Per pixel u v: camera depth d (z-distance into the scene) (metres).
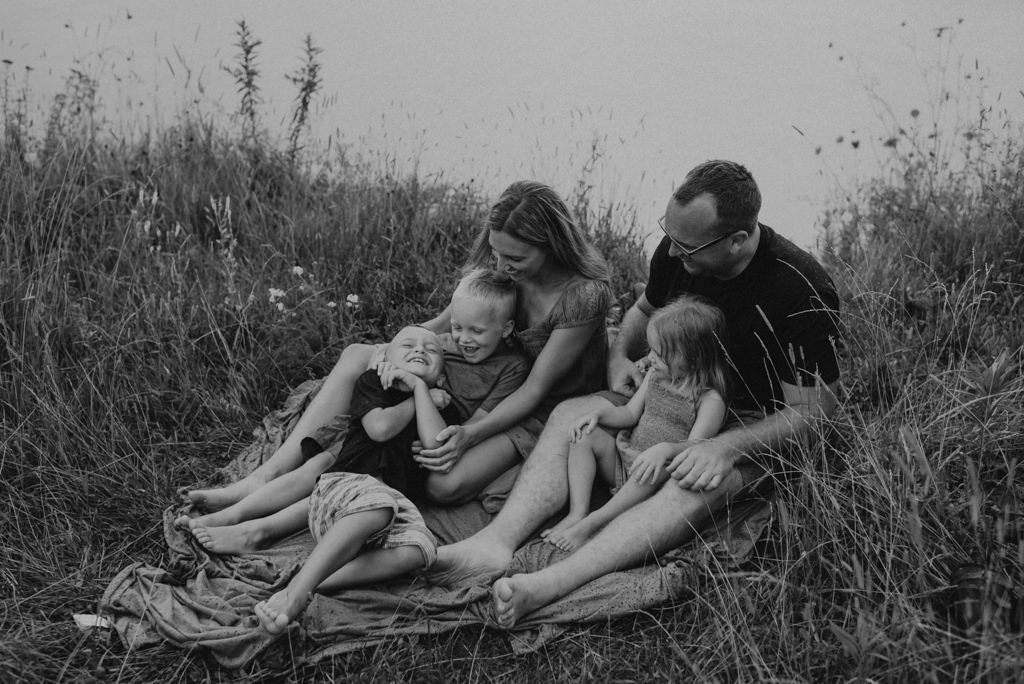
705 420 3.62
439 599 3.32
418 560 3.29
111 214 5.47
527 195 3.73
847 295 4.93
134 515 3.84
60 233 5.03
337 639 3.19
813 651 2.98
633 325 4.22
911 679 2.80
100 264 5.07
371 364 3.88
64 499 3.88
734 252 3.58
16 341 4.34
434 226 5.61
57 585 3.48
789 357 3.65
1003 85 6.21
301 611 3.08
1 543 3.67
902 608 2.94
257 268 5.25
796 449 3.62
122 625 3.25
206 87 7.11
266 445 4.12
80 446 4.08
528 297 3.95
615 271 5.38
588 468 3.70
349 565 3.26
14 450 4.03
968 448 3.67
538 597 3.27
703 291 3.82
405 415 3.63
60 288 4.68
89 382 4.22
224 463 4.18
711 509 3.52
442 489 3.66
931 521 3.28
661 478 3.58
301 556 3.49
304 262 5.37
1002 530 2.94
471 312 3.79
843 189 6.11
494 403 3.86
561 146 6.56
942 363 4.34
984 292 4.61
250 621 3.18
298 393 4.45
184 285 4.91
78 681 3.06
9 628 3.28
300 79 6.58
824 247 5.54
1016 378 3.86
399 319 4.97
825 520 3.30
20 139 5.57
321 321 4.86
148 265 5.00
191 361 4.56
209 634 3.14
